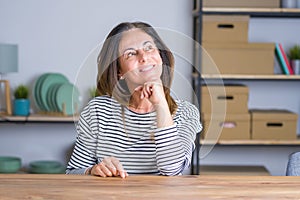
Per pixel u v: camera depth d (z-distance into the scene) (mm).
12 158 3869
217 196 1105
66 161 4016
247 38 3627
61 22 3904
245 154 4023
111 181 1235
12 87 3941
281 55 3695
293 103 3996
